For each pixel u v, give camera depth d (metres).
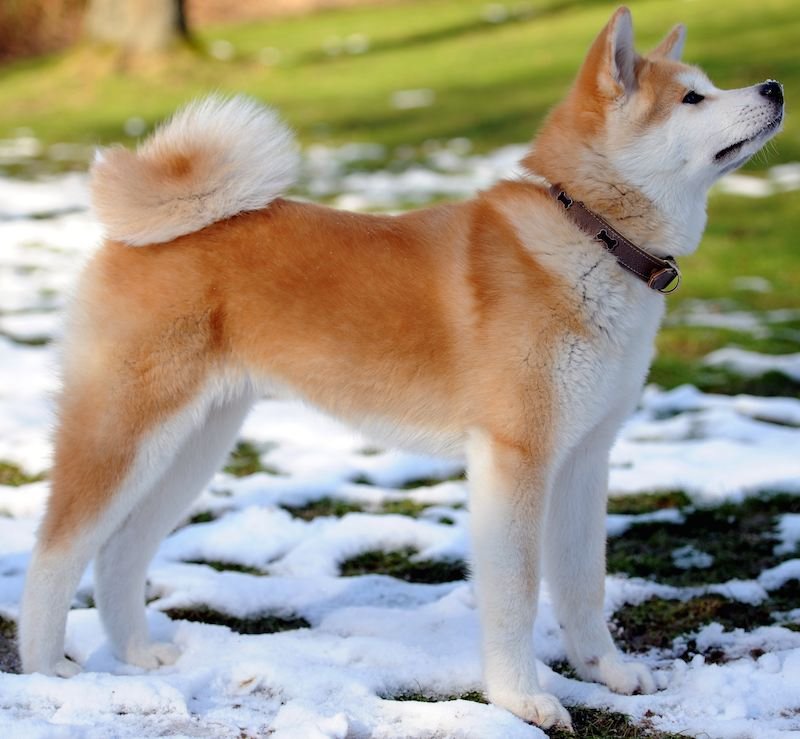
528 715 3.39
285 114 17.47
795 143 13.54
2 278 9.30
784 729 3.29
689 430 6.24
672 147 3.67
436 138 15.09
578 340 3.54
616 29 3.66
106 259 3.82
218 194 3.80
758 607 4.26
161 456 3.71
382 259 3.76
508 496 3.49
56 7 27.02
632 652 4.01
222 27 28.75
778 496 5.27
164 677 3.49
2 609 4.19
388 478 5.80
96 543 3.67
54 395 3.79
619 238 3.60
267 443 6.30
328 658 3.76
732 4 22.45
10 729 3.07
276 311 3.77
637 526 5.06
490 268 3.63
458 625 4.04
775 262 9.66
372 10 29.89
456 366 3.65
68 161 14.37
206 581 4.41
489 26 25.02
